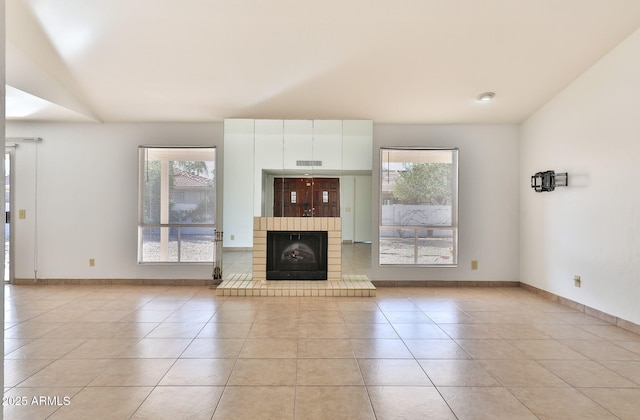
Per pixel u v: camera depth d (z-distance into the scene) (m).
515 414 2.25
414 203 5.89
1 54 1.63
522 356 3.14
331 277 5.62
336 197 5.64
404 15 3.53
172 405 2.33
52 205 5.79
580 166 4.56
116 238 5.81
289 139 5.57
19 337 3.52
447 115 5.57
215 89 4.83
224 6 3.41
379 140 5.87
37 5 3.35
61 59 4.18
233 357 3.07
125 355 3.10
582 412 2.27
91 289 5.54
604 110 4.17
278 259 5.61
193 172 5.82
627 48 3.85
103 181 5.81
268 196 5.57
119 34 3.77
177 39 3.86
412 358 3.07
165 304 4.73
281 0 3.34
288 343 3.39
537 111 5.43
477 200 5.89
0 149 1.63
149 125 5.82
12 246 5.78
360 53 4.11
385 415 2.23
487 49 4.04
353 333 3.67
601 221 4.23
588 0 3.34
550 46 3.98
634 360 3.06
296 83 4.70
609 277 4.11
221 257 5.69
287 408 2.30
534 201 5.50
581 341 3.50
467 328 3.86
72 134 5.78
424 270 5.88
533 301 5.00
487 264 5.89
